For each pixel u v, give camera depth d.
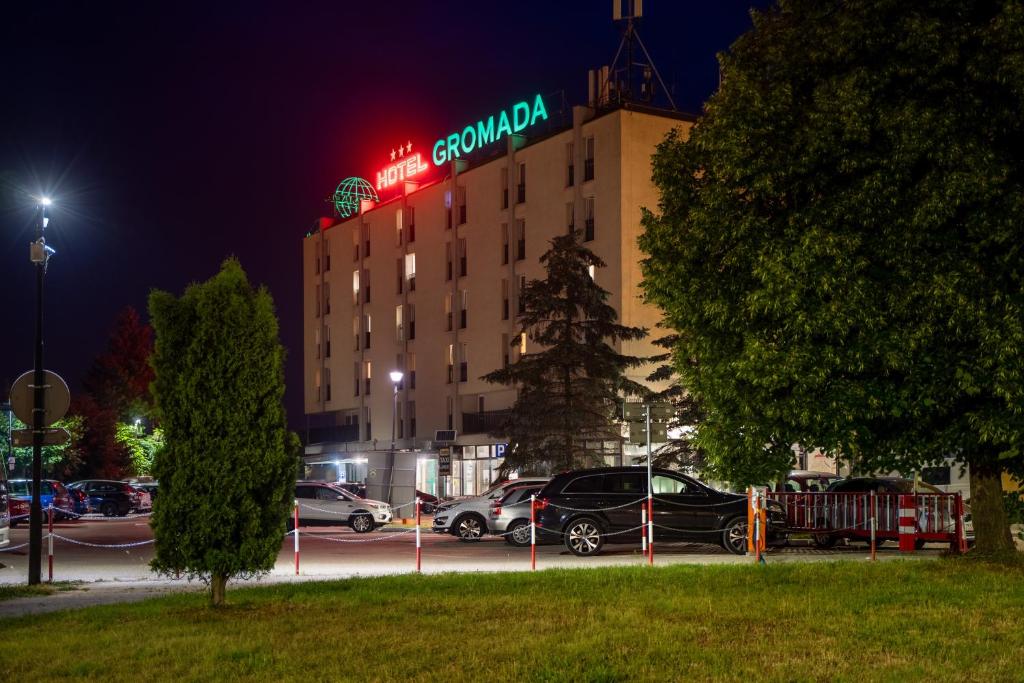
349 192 66.62
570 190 45.41
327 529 32.97
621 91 46.03
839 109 14.80
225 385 11.91
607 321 36.28
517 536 24.91
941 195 13.93
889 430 16.12
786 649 9.34
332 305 66.69
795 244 14.87
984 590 12.59
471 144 54.28
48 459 56.44
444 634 10.28
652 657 9.08
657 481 22.25
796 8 16.64
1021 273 13.98
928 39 14.28
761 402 15.88
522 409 35.75
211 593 12.44
